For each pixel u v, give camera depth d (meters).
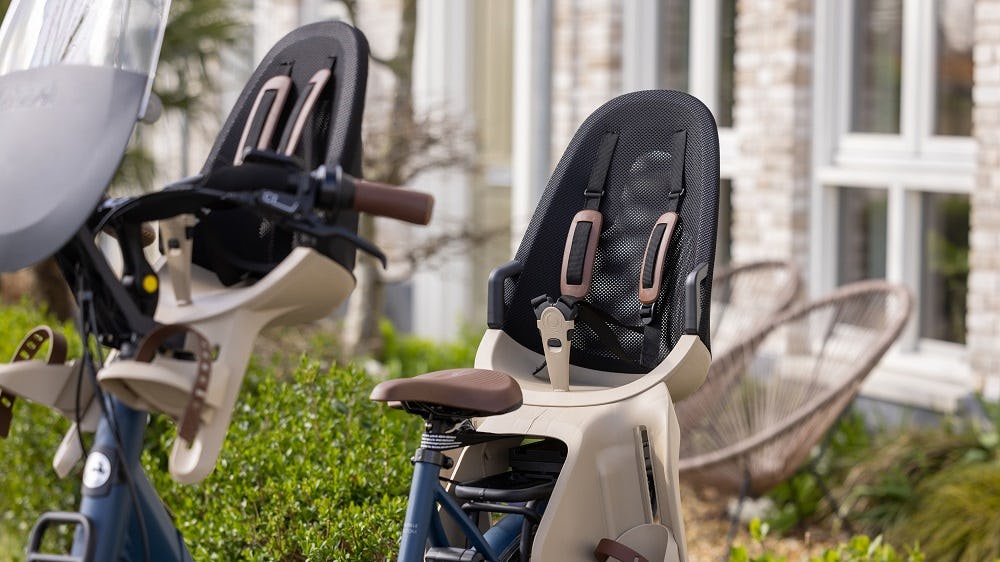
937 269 6.30
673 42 7.74
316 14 10.65
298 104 2.69
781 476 4.91
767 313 5.79
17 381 2.25
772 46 6.71
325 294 2.43
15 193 2.07
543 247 3.20
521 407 2.96
